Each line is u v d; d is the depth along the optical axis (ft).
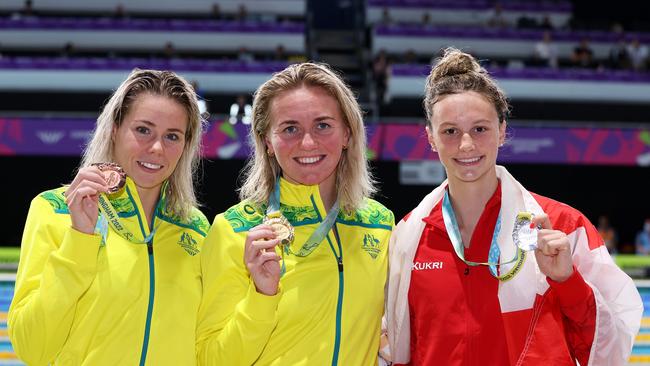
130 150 7.34
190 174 8.01
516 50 58.49
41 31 56.34
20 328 6.80
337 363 7.34
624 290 7.34
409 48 58.08
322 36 64.39
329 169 7.66
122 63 48.37
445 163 7.64
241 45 57.82
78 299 7.06
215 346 7.29
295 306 7.38
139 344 7.06
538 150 41.11
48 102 47.83
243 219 7.80
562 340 7.23
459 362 7.36
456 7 63.62
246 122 38.88
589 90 49.34
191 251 7.77
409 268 7.87
